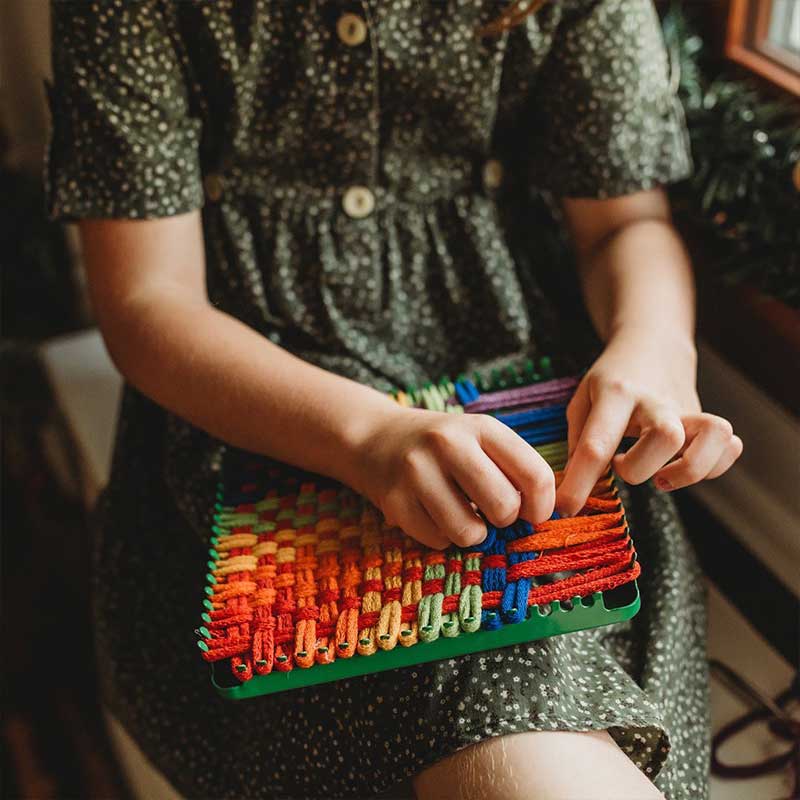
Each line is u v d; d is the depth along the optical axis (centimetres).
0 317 137
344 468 72
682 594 80
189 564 88
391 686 68
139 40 78
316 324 88
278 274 87
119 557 91
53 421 146
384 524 71
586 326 94
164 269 83
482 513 69
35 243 131
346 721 70
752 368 99
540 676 65
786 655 96
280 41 80
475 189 89
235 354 78
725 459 70
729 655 91
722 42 106
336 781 70
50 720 143
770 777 81
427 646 63
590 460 69
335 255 87
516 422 77
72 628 148
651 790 62
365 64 80
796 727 82
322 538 71
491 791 61
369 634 63
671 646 76
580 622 64
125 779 130
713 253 99
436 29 80
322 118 83
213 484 83
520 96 86
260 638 64
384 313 89
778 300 93
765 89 101
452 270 89
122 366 83
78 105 79
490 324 90
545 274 99
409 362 90
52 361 126
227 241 88
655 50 86
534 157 90
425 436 68
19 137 132
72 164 81
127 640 88
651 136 86
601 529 67
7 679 146
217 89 82
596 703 66
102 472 111
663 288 85
